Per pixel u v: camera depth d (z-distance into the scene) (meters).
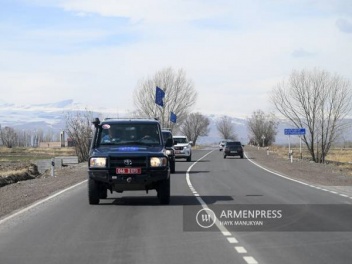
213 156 66.88
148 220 13.73
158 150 16.67
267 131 130.38
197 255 9.51
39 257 9.44
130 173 16.08
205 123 160.50
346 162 61.75
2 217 14.73
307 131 63.22
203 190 22.47
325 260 9.09
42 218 14.33
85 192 21.95
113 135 17.69
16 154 81.25
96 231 12.12
